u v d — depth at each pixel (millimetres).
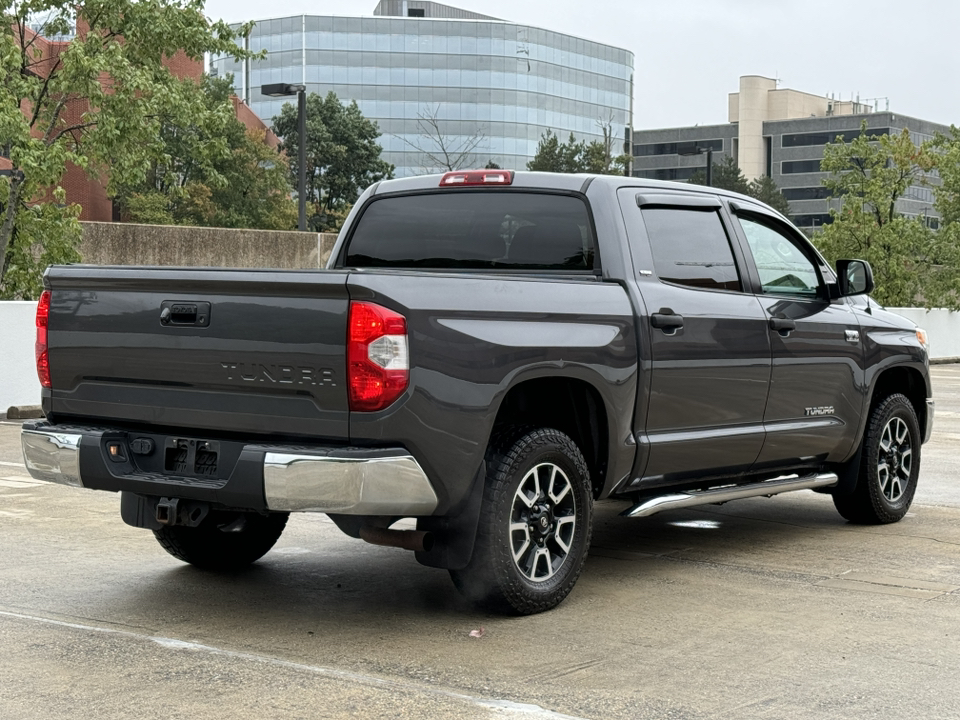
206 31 23750
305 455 4828
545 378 5605
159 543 6898
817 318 7230
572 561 5684
